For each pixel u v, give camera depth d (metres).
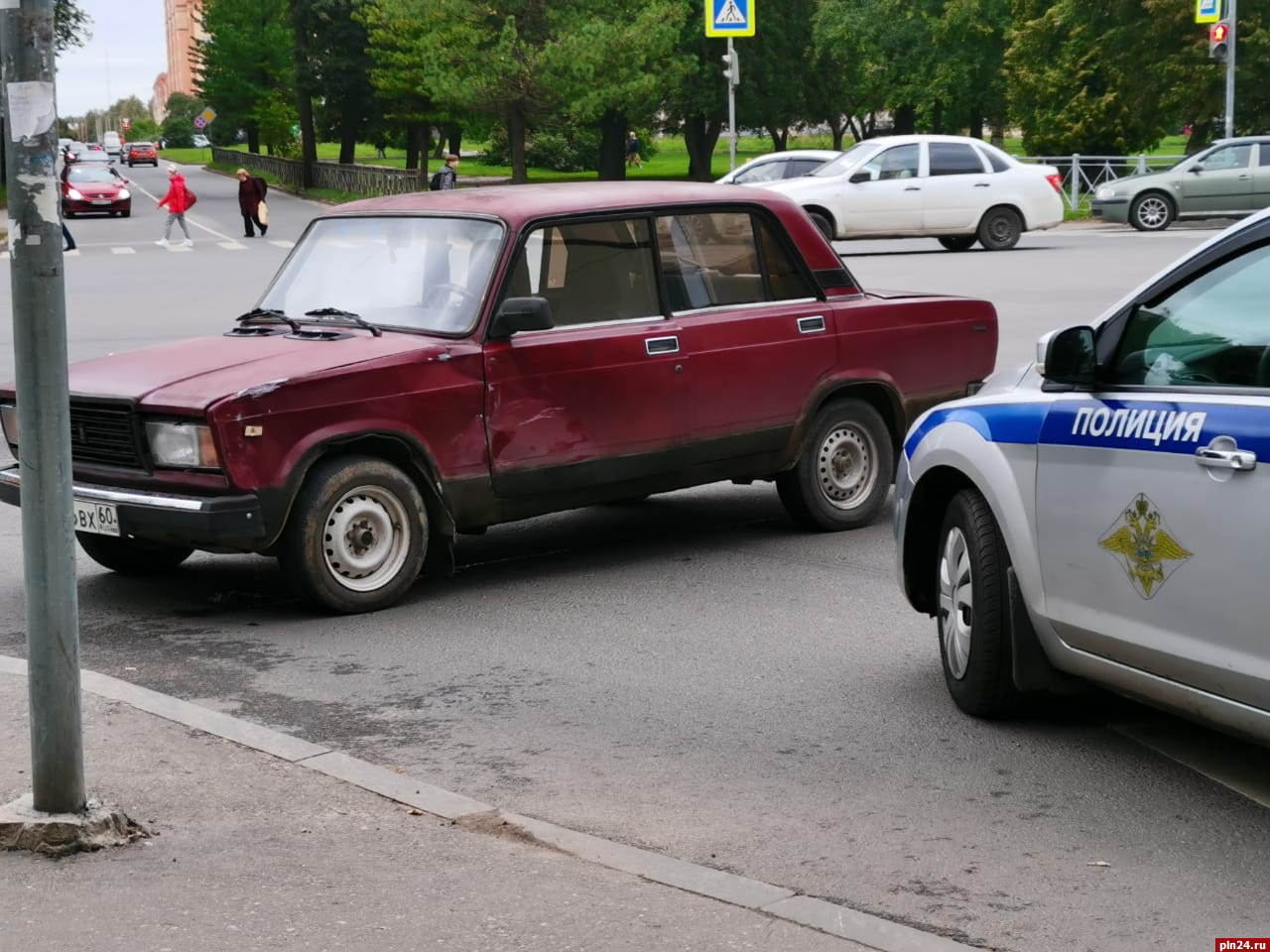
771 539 8.67
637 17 53.41
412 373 7.19
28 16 3.98
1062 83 51.06
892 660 6.36
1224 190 31.73
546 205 7.74
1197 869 4.24
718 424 8.16
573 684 6.12
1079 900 4.04
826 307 8.55
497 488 7.48
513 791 4.94
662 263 8.06
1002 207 28.12
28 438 4.18
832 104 70.56
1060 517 5.01
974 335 9.07
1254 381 4.40
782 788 4.93
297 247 8.30
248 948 3.69
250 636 6.93
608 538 8.84
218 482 6.84
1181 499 4.48
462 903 3.96
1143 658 4.70
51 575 4.25
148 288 24.91
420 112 66.50
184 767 5.02
